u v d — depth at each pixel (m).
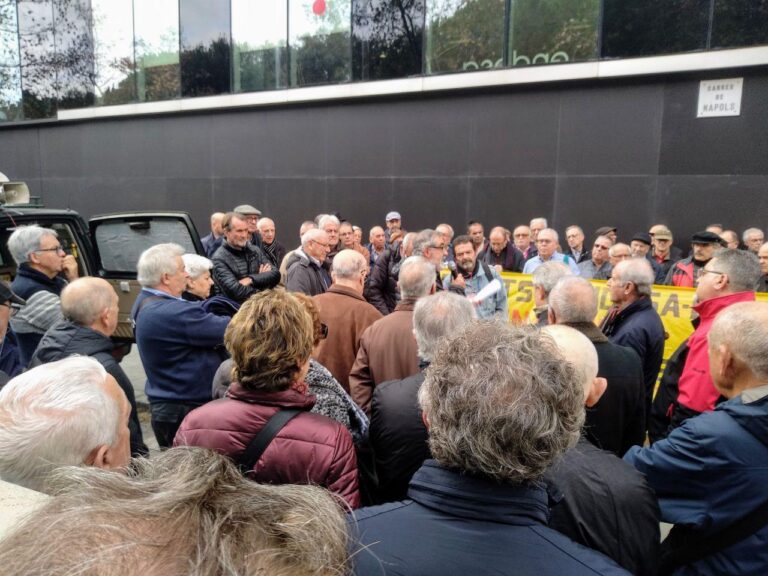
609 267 6.48
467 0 9.66
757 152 8.07
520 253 7.61
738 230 8.27
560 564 1.05
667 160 8.64
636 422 2.65
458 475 1.19
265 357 1.81
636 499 1.51
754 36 7.80
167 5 12.82
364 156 11.16
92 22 13.87
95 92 14.18
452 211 10.38
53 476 0.64
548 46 9.16
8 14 14.83
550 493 1.42
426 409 1.32
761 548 1.70
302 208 12.03
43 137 15.40
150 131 13.74
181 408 3.15
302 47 11.42
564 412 1.21
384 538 1.11
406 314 3.02
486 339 1.30
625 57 8.61
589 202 9.24
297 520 0.61
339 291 3.60
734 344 1.85
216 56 12.42
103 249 5.07
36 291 3.75
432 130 10.41
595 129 9.08
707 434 1.73
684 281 6.12
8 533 0.56
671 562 1.86
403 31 10.31
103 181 14.70
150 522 0.54
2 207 4.53
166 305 3.14
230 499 0.60
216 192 13.08
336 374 3.48
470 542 1.09
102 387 1.49
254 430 1.79
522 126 9.61
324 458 1.76
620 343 3.50
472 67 9.80
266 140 12.26
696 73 8.28
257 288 4.95
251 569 0.52
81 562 0.49
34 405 1.37
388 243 9.37
